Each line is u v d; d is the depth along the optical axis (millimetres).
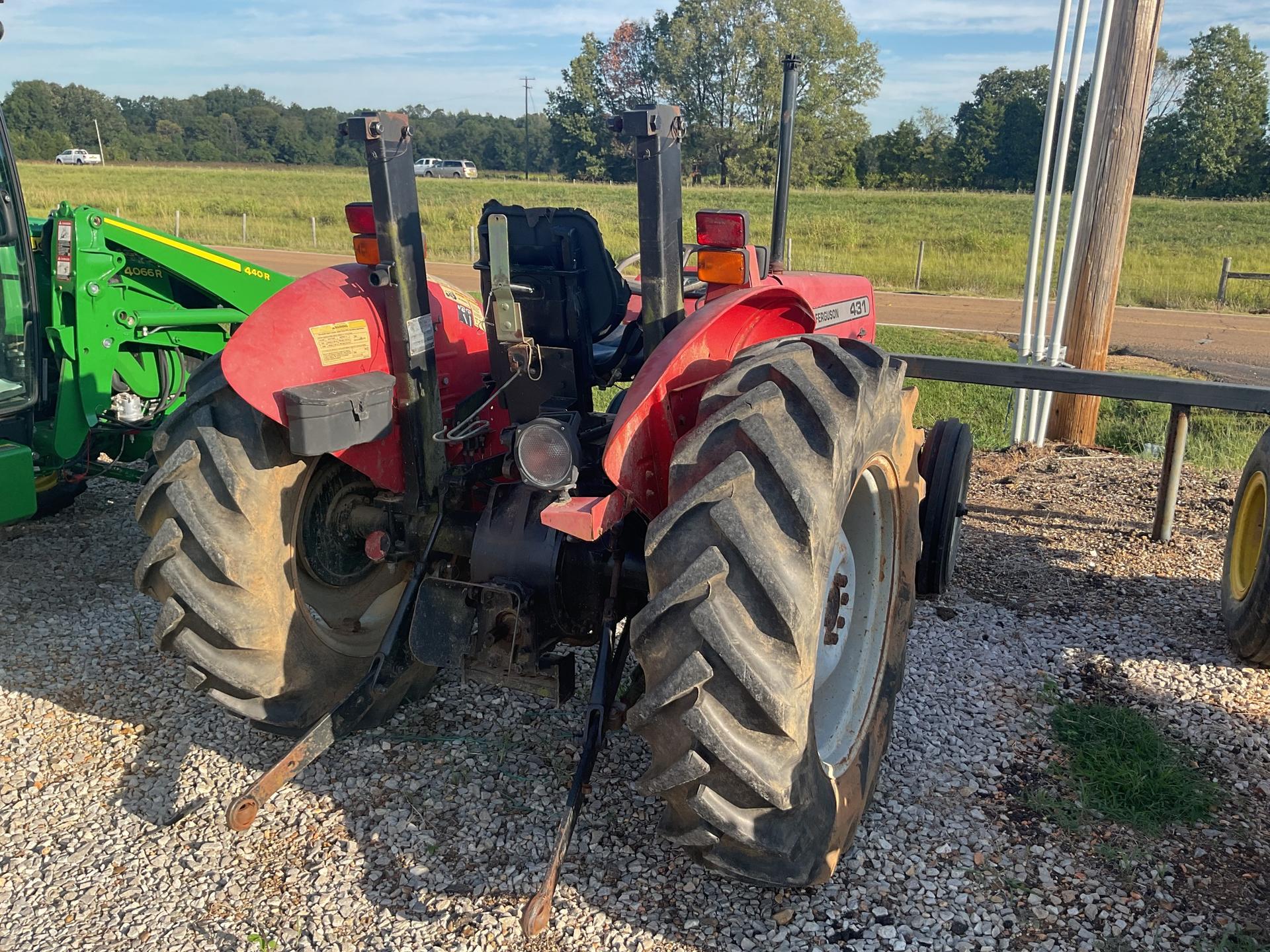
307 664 2893
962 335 14148
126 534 5273
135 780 3115
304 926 2482
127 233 4695
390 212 2654
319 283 2809
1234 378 11453
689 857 2734
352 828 2859
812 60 67750
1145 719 3490
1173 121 72375
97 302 4594
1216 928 2518
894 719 3484
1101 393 4688
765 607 2029
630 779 3102
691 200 46062
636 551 2727
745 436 2111
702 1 67500
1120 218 6824
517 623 2643
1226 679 3799
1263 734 3406
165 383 5219
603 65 74875
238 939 2447
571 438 2508
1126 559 5027
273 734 3170
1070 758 3264
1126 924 2533
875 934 2486
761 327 2902
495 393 2805
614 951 2416
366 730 3232
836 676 2938
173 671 3805
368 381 2678
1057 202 6812
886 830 2891
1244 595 4004
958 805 3016
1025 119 77750
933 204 46500
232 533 2607
